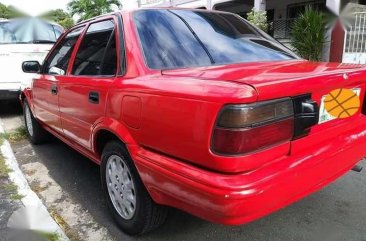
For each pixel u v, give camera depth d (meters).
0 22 7.76
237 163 1.94
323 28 10.12
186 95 2.10
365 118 2.77
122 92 2.65
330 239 2.80
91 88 3.09
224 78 2.17
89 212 3.33
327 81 2.28
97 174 4.21
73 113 3.53
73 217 3.25
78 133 3.52
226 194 1.90
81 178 4.10
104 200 3.55
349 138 2.57
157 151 2.37
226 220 1.96
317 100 2.28
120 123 2.71
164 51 2.78
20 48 7.08
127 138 2.60
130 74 2.73
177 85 2.22
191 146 2.09
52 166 4.48
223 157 1.94
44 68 4.56
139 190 2.64
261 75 2.22
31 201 3.38
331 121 2.43
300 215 3.15
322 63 2.93
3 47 7.04
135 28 2.92
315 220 3.06
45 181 4.05
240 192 1.90
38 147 5.23
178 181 2.14
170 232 2.94
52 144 5.34
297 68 2.54
